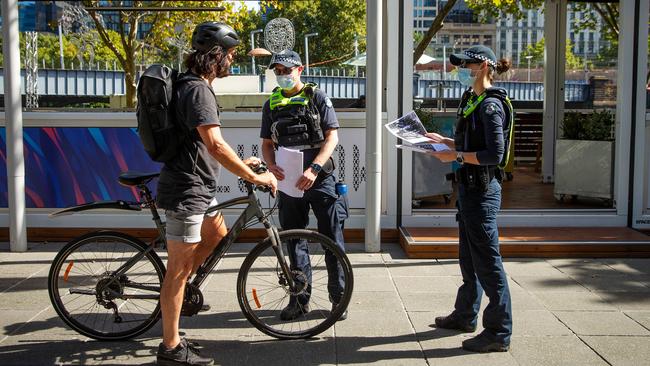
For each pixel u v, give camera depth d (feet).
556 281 18.51
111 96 39.27
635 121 22.99
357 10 38.01
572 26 35.47
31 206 23.43
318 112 15.35
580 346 13.89
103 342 14.24
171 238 12.63
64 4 43.73
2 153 23.13
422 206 26.27
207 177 12.74
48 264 20.35
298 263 14.90
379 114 21.38
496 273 13.53
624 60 22.74
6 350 13.76
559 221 23.40
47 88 38.24
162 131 12.26
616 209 23.49
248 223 14.53
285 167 14.74
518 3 34.45
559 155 26.86
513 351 13.66
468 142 13.51
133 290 14.56
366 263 20.47
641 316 15.70
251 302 16.26
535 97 39.47
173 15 47.19
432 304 16.58
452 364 13.05
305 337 14.30
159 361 12.85
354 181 23.22
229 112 23.20
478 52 13.51
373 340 14.30
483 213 13.46
